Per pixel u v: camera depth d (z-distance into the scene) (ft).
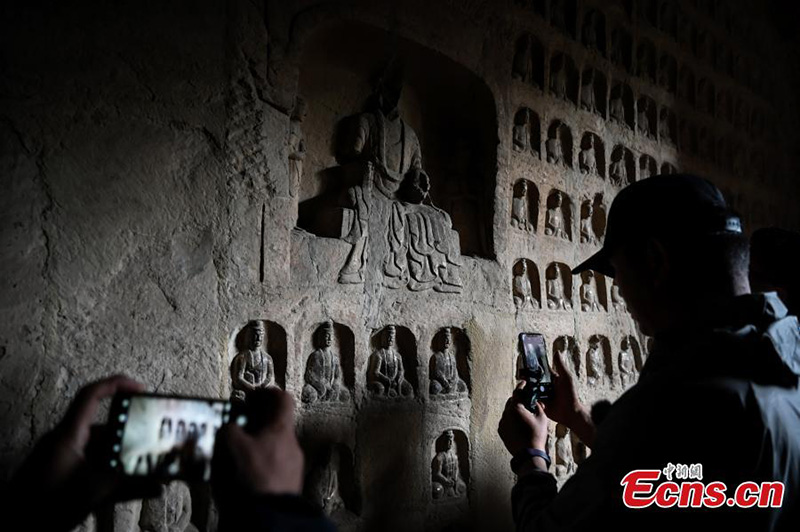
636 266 3.13
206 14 5.80
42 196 4.76
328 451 6.41
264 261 6.00
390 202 7.54
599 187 10.66
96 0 5.16
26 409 4.52
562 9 10.26
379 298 7.11
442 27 8.12
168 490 5.24
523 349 5.50
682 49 13.05
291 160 6.68
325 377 6.51
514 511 3.94
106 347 4.95
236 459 1.90
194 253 5.53
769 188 15.76
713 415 2.45
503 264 8.64
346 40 7.62
